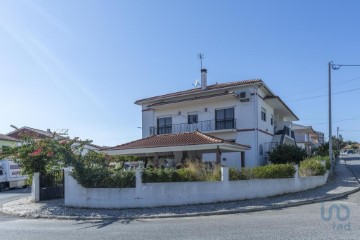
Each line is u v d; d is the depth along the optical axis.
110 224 11.38
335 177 25.45
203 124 30.92
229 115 30.08
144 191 14.68
